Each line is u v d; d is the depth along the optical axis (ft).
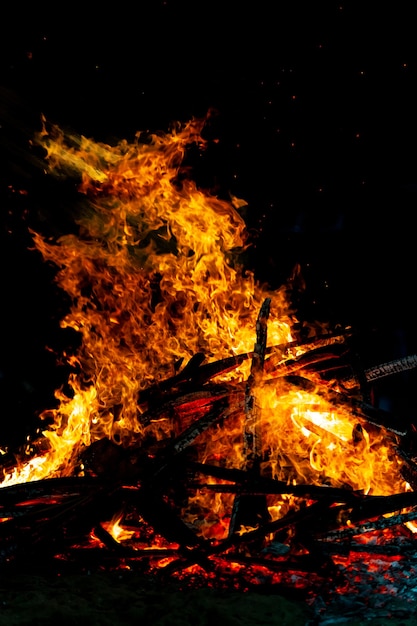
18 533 10.14
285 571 9.15
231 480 10.67
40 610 8.14
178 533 9.89
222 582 8.98
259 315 12.96
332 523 9.84
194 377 13.26
